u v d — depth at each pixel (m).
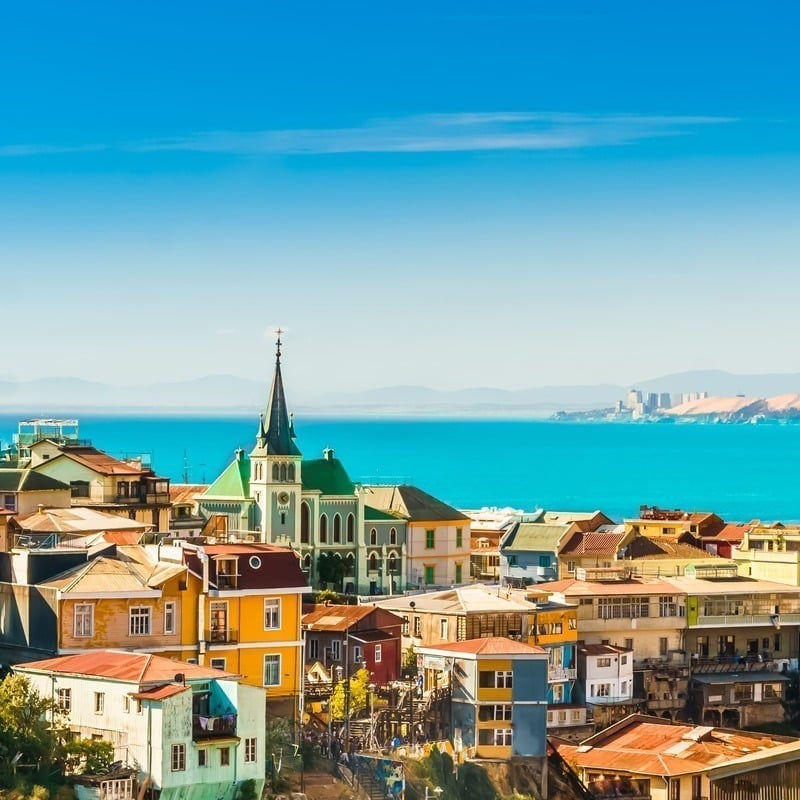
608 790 185.88
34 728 144.38
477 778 182.25
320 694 184.62
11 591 166.50
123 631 164.75
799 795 188.25
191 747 145.25
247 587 172.88
